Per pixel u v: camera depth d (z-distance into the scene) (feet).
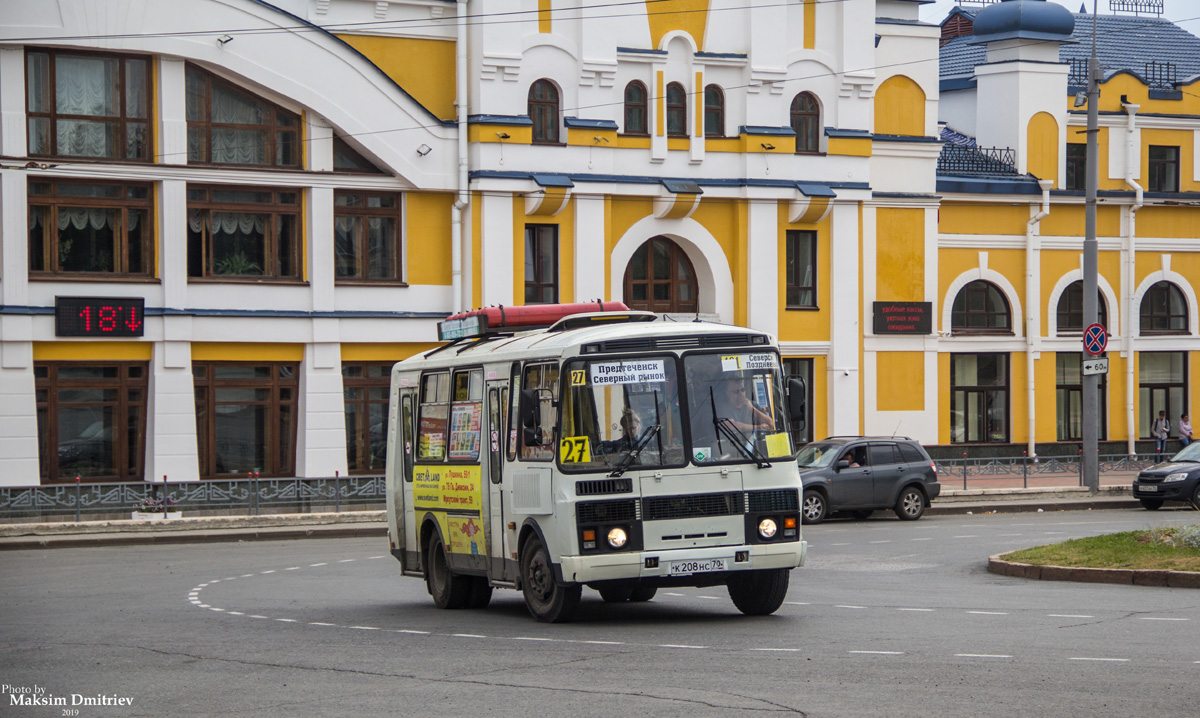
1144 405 145.59
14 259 102.01
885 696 31.45
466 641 43.70
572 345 46.96
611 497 45.96
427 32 115.24
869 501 99.45
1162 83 149.07
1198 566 55.67
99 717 31.83
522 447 49.73
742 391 47.91
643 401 46.93
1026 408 138.62
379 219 114.73
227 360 109.09
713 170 122.83
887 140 131.64
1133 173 144.36
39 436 103.45
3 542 89.97
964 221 136.67
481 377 54.54
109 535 94.32
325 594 62.18
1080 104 143.95
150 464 105.60
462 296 115.44
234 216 109.81
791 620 46.96
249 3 108.17
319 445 110.73
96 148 105.50
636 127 120.98
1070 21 142.20
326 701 33.01
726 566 46.50
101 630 48.75
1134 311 143.64
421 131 113.60
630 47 119.55
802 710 29.99
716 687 33.19
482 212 114.93
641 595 56.95
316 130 111.55
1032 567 60.80
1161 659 36.17
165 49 105.50
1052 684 32.55
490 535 52.80
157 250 107.14
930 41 134.10
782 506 47.47
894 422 131.75
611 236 120.16
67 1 102.78
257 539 95.86
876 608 50.21
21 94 102.37
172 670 38.68
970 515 104.94
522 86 116.16
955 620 45.78
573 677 35.42
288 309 110.73
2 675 38.34
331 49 110.83
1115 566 58.03
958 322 137.08
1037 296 138.82
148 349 106.42
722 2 123.54
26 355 102.17
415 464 61.36
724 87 124.26
